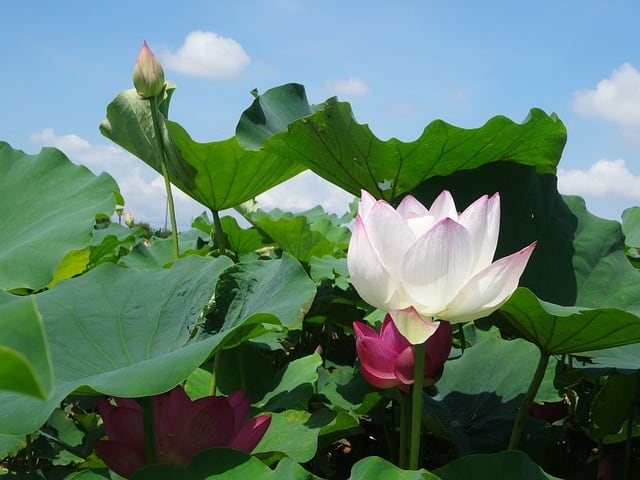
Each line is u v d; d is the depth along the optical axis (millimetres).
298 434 1651
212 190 2512
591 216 1998
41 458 2143
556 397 1855
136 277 1576
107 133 2625
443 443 2119
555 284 1899
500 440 1771
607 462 1867
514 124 1896
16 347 591
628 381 1683
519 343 2043
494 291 1114
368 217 1151
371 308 2615
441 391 1965
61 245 1952
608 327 1367
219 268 1515
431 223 1248
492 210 1168
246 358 2096
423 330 1121
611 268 1889
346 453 2207
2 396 1222
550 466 2031
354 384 2039
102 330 1399
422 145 1982
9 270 1887
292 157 2203
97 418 2164
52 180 2285
